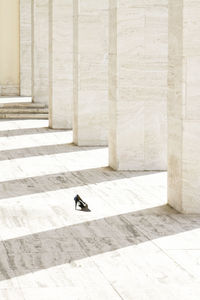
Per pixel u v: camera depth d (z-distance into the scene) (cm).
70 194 1412
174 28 1268
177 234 1094
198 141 1227
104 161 1864
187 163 1230
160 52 1691
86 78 2153
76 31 2158
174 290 832
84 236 1080
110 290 833
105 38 2148
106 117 2169
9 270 912
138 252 994
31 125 2762
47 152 2027
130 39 1686
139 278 877
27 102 3241
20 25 3728
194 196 1235
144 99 1698
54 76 2602
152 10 1681
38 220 1188
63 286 847
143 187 1489
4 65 3791
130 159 1712
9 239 1067
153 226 1146
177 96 1254
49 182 1548
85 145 2173
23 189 1468
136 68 1691
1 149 2078
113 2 1709
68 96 2614
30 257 970
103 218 1202
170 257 969
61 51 2588
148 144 1709
